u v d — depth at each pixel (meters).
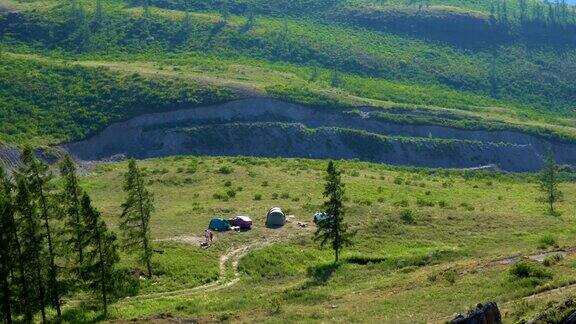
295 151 144.62
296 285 57.06
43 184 50.00
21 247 48.38
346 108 161.75
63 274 51.72
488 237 75.06
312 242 73.56
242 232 76.81
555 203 104.69
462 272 50.44
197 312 47.62
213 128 145.25
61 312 51.69
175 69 178.75
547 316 28.20
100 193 100.75
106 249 51.84
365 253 69.94
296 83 181.12
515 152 157.75
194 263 64.81
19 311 48.41
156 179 107.31
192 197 96.19
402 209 88.62
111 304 53.53
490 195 109.94
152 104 150.00
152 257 64.75
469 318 29.78
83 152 136.00
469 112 181.50
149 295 56.41
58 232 51.28
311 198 94.94
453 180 127.38
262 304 48.84
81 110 147.25
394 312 40.56
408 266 60.88
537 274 44.16
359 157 146.75
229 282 61.00
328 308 45.12
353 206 89.44
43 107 148.12
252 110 154.12
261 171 113.88
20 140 129.12
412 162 149.12
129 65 179.62
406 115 164.75
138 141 142.62
